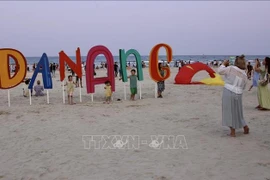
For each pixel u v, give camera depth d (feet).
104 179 15.85
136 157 19.19
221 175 15.93
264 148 20.40
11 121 30.40
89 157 19.38
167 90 55.98
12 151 21.04
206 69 66.08
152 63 44.96
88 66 41.98
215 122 28.76
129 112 34.37
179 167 17.26
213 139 22.88
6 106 40.09
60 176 16.42
